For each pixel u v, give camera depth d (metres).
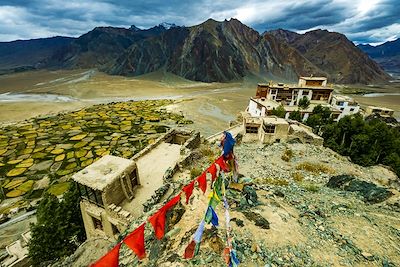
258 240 10.86
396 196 17.50
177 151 29.75
